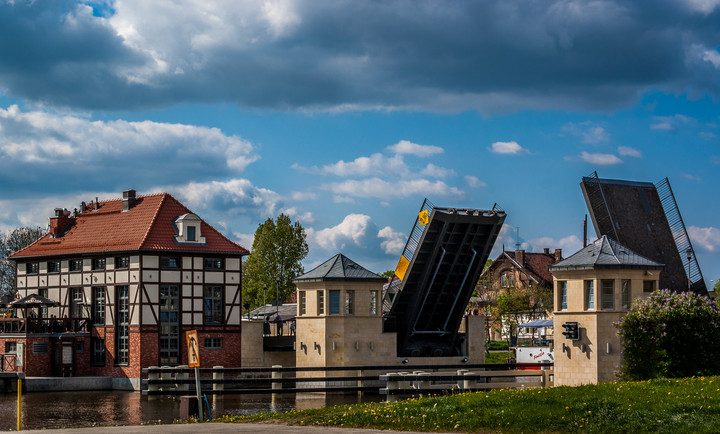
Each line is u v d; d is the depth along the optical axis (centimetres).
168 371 4372
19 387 2506
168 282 5250
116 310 5272
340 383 4822
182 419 2959
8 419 3591
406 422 2172
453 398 2419
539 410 2095
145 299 5156
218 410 3822
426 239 4638
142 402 4266
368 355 4947
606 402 2069
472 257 4828
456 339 5294
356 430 2111
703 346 2845
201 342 5309
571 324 3909
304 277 5006
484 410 2166
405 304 5003
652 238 4775
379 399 4334
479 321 5384
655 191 4897
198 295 5341
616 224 4703
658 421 1898
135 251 5153
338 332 4891
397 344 5106
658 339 2825
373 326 4981
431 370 5131
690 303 2891
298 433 2042
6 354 5278
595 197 4719
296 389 4272
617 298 3853
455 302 5053
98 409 3950
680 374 2816
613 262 3875
